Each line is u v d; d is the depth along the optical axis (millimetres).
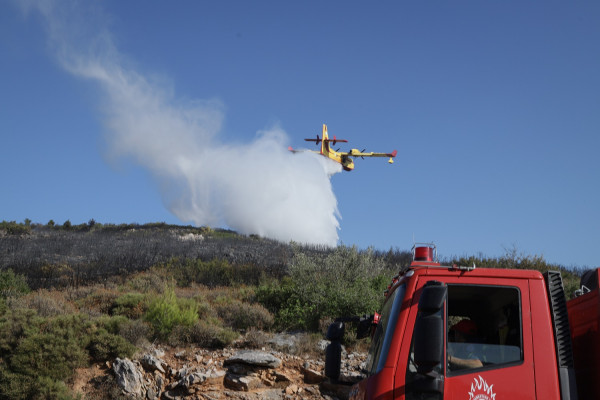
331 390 11312
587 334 4797
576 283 15500
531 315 4727
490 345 4750
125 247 34875
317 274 17812
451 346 4762
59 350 11125
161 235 44875
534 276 4844
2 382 10383
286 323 15227
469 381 4578
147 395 10906
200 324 13531
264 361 11711
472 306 5121
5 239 38000
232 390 11117
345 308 15398
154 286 20953
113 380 11016
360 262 18859
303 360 12445
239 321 15172
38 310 14234
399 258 30562
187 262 26984
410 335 4742
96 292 17734
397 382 4617
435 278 4914
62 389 10438
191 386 10961
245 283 23219
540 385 4535
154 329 13477
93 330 12391
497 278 4863
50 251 33000
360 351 13273
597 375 4613
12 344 11375
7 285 19297
